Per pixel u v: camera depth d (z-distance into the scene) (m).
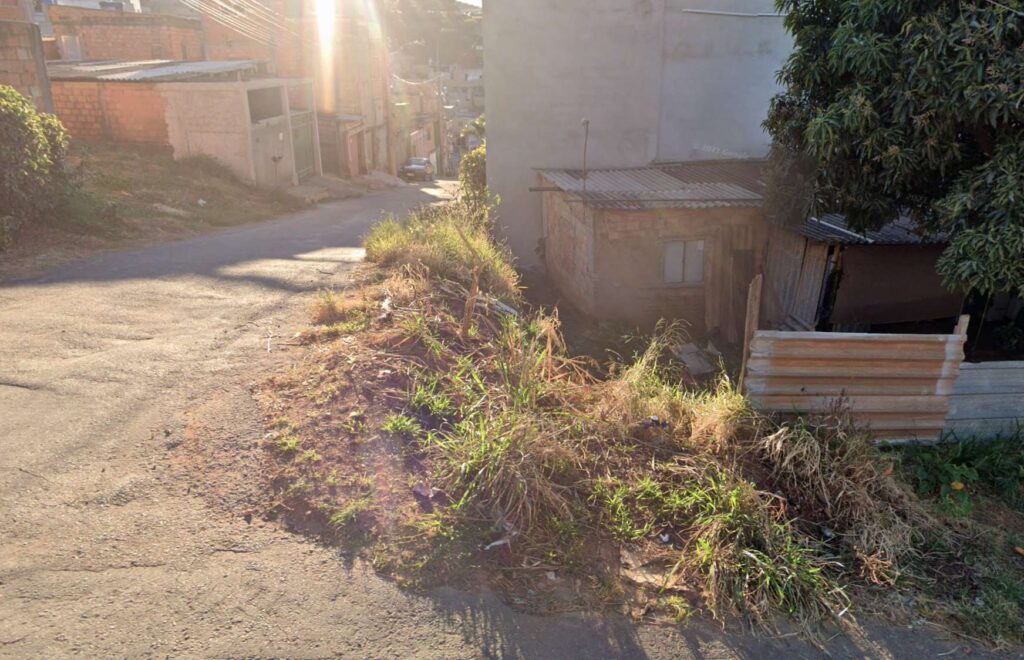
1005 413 6.03
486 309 7.05
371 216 19.06
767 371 5.40
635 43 12.91
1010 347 9.58
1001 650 3.66
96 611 3.19
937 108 5.62
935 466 5.47
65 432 4.45
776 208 8.61
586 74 13.09
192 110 19.59
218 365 5.52
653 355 6.21
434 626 3.35
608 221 10.16
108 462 4.21
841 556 4.17
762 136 13.77
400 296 6.84
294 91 27.66
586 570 3.79
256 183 20.39
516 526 3.98
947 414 5.89
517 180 13.69
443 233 9.28
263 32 28.22
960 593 4.05
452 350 5.84
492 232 13.05
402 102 42.69
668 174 12.25
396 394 5.02
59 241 9.80
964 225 5.67
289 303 7.31
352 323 6.35
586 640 3.38
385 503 4.04
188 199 16.53
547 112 13.30
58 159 10.58
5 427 4.45
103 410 4.74
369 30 32.56
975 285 5.57
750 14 12.99
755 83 13.44
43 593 3.25
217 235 12.98
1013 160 5.31
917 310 9.67
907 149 5.94
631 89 13.16
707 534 4.03
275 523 3.87
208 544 3.67
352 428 4.60
